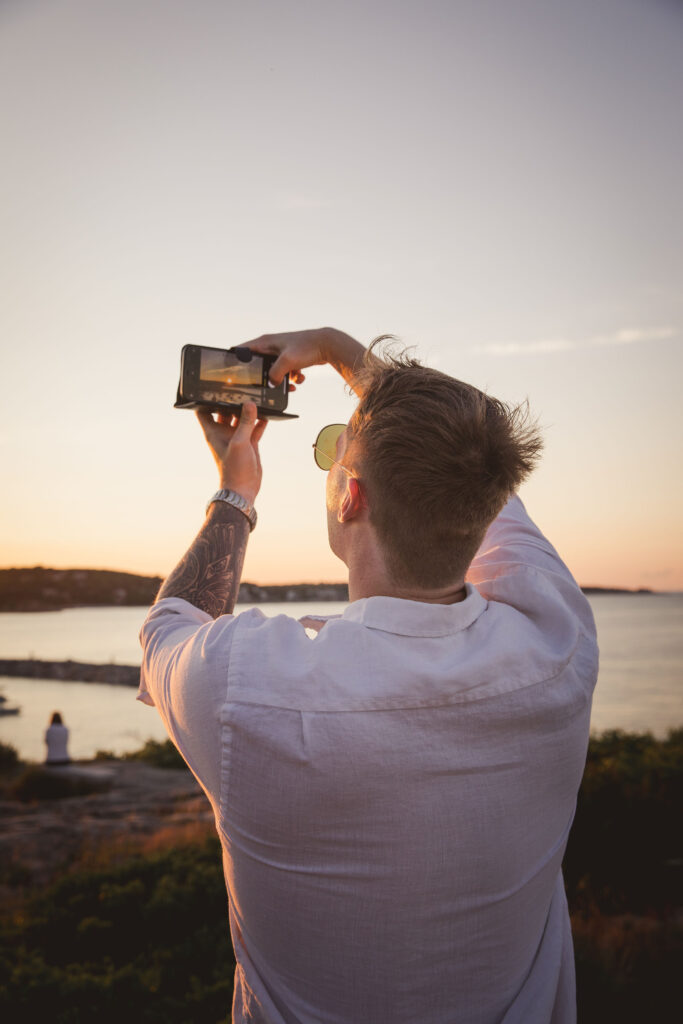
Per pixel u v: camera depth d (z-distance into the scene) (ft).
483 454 2.74
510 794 2.81
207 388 4.04
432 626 2.83
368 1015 2.76
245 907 2.85
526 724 2.83
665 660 169.99
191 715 2.78
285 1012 2.85
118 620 496.64
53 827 36.04
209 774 2.74
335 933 2.71
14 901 23.70
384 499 2.84
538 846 2.96
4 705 139.54
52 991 15.61
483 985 2.87
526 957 3.08
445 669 2.71
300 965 2.79
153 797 46.34
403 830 2.63
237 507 3.66
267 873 2.72
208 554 3.51
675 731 49.90
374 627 2.81
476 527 2.84
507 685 2.79
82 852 30.60
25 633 422.82
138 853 29.94
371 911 2.68
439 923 2.74
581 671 3.13
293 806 2.59
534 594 3.25
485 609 3.10
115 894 21.80
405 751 2.61
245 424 3.76
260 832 2.65
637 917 20.81
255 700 2.63
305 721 2.58
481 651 2.84
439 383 2.87
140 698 3.34
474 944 2.82
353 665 2.68
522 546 3.53
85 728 106.01
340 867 2.64
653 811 27.66
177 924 20.15
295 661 2.71
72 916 20.98
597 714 98.07
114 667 215.72
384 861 2.64
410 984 2.75
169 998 15.21
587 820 27.32
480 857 2.74
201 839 30.30
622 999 15.08
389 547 2.89
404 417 2.77
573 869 24.63
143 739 93.81
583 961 16.85
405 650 2.77
